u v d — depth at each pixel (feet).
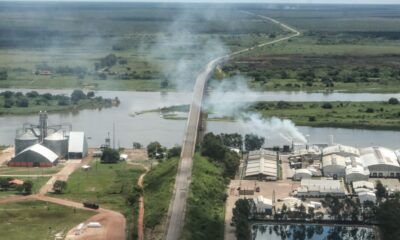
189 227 632.38
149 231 638.12
